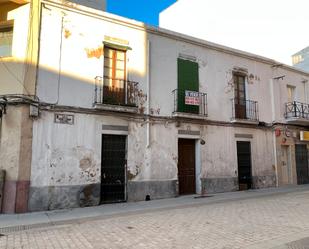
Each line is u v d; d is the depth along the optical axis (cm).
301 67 2386
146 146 1234
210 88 1452
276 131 1684
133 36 1250
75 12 1127
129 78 1223
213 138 1430
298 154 1808
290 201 1112
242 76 1612
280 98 1758
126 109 1170
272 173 1639
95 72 1149
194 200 1177
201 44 1441
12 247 580
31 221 824
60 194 1033
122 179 1178
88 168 1097
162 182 1253
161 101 1295
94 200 1094
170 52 1350
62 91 1077
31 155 997
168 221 795
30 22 1037
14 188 958
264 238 618
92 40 1154
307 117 1798
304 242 587
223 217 835
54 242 611
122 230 705
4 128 990
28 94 1006
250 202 1109
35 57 1035
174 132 1315
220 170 1430
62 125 1065
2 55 1058
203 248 557
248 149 1568
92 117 1128
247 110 1581
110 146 1170
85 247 572
